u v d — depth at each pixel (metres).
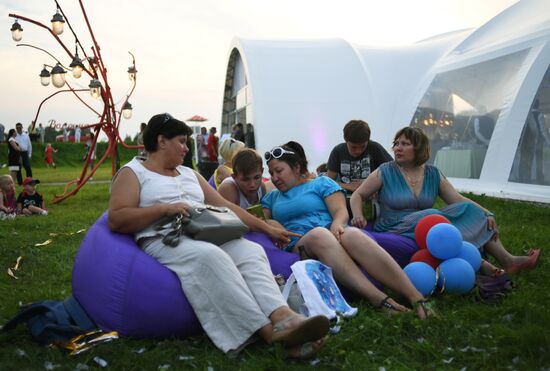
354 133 5.30
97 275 3.12
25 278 4.52
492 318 3.22
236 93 20.34
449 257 3.74
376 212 4.45
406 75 14.88
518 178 9.22
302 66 15.13
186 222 3.12
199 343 2.98
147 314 2.99
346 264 3.46
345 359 2.67
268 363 2.60
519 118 9.45
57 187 15.00
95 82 10.82
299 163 4.10
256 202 4.36
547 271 4.24
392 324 3.03
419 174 4.36
